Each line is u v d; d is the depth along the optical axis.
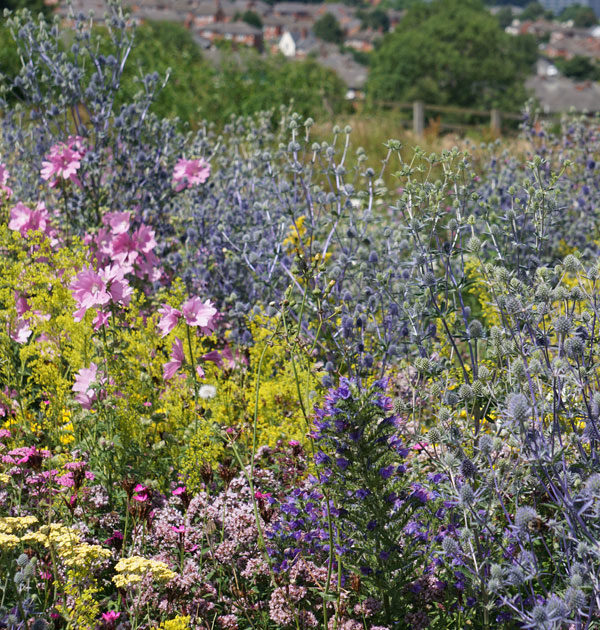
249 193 6.65
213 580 3.40
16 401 4.12
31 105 6.50
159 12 154.00
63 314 4.27
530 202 3.93
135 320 4.41
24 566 2.84
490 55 63.12
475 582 2.87
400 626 3.09
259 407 4.33
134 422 3.81
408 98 61.72
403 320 4.20
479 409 3.36
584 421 3.26
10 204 6.40
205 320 4.12
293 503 3.30
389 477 3.10
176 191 6.60
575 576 2.60
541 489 3.19
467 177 4.07
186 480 3.71
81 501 3.50
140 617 3.10
